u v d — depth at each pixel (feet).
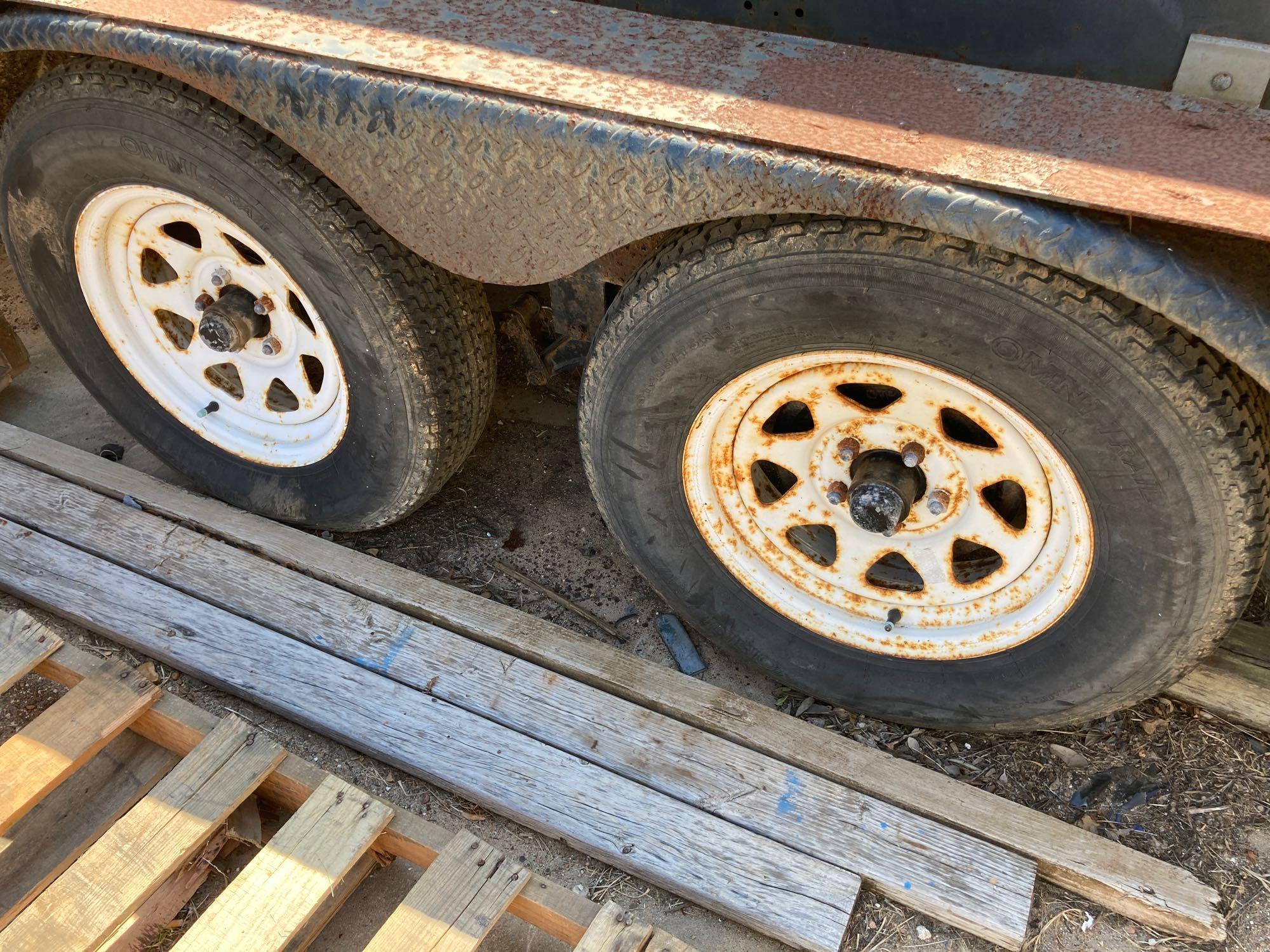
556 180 5.74
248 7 6.42
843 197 5.01
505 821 7.48
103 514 9.32
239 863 7.13
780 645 7.98
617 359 6.82
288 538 9.14
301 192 7.06
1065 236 4.67
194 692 8.29
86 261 8.61
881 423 6.63
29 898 6.31
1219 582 5.94
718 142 5.20
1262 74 4.99
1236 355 4.65
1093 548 6.25
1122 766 7.70
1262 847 7.17
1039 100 5.24
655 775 7.30
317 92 5.96
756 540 7.63
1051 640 6.88
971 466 6.54
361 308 7.49
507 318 10.17
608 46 5.90
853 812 7.08
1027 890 6.68
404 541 9.68
